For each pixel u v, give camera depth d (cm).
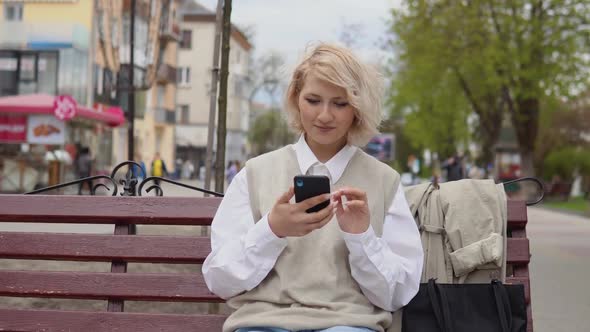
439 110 4125
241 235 294
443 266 324
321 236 291
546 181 4984
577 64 3027
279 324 278
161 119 5659
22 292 344
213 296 340
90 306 521
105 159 3017
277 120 7150
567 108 5131
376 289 285
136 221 353
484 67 3058
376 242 281
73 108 2341
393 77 4003
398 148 7975
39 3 3594
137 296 342
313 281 286
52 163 2408
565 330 613
